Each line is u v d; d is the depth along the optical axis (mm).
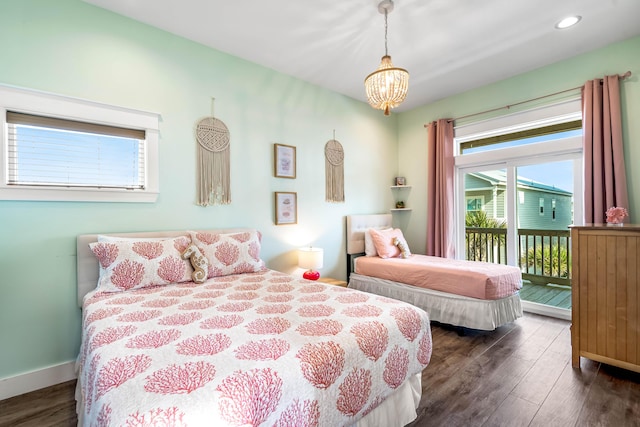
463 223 4203
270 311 1592
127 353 1108
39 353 2059
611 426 1589
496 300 2803
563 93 3172
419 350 1606
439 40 2787
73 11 2184
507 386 1976
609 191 2793
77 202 2203
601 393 1885
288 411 1010
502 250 3834
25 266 2014
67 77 2154
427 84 3760
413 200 4645
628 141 2789
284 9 2340
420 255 4133
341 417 1186
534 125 3490
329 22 2510
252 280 2330
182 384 913
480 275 2756
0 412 1782
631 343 2000
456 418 1663
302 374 1068
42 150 2129
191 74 2748
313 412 1082
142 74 2479
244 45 2855
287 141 3445
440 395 1880
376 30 2625
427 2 2268
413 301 3246
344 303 1729
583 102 2977
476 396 1868
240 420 857
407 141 4723
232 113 3008
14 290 1979
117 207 2367
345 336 1300
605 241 2109
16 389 1965
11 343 1968
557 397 1850
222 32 2643
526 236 3617
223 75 2951
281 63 3201
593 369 2186
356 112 4246
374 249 3959
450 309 2932
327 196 3854
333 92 3947
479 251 4059
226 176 2943
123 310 1615
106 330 1336
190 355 1097
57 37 2121
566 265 3328
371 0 2240
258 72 3209
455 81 3682
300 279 2369
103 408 842
